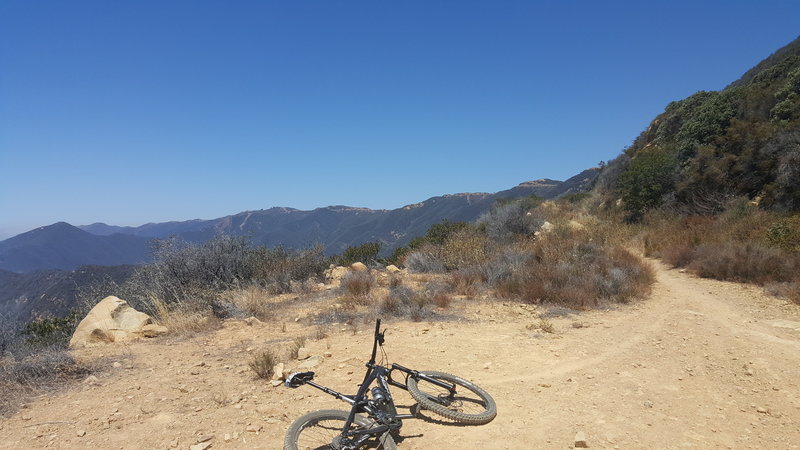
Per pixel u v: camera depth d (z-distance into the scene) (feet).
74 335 27.94
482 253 47.73
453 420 15.05
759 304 31.96
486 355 21.95
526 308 31.81
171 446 13.93
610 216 83.92
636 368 20.40
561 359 21.48
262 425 15.15
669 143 92.84
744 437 14.42
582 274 37.60
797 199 52.85
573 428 14.79
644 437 14.33
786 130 60.34
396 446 12.89
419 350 22.72
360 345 23.73
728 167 65.67
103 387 18.92
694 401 17.04
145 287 37.19
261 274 43.16
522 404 16.57
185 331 28.22
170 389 18.51
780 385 18.44
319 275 47.55
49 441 14.38
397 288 36.45
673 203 70.95
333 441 12.58
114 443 14.17
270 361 20.26
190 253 41.65
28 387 18.83
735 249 43.16
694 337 24.99
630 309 31.68
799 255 38.06
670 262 49.32
